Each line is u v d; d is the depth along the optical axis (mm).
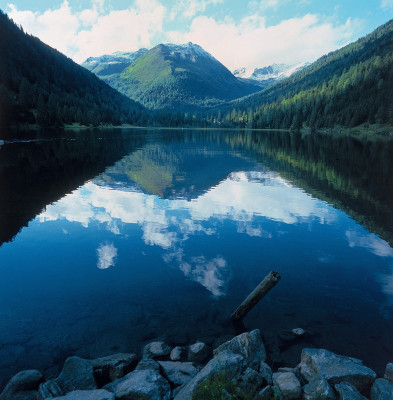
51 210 20453
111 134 139375
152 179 32469
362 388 6410
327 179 32438
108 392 5910
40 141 88812
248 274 11758
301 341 8102
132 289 10570
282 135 154125
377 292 10492
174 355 7449
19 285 10852
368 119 161125
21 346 7762
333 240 15438
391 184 29391
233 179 32781
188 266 12398
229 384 5949
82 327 8547
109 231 16609
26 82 186375
